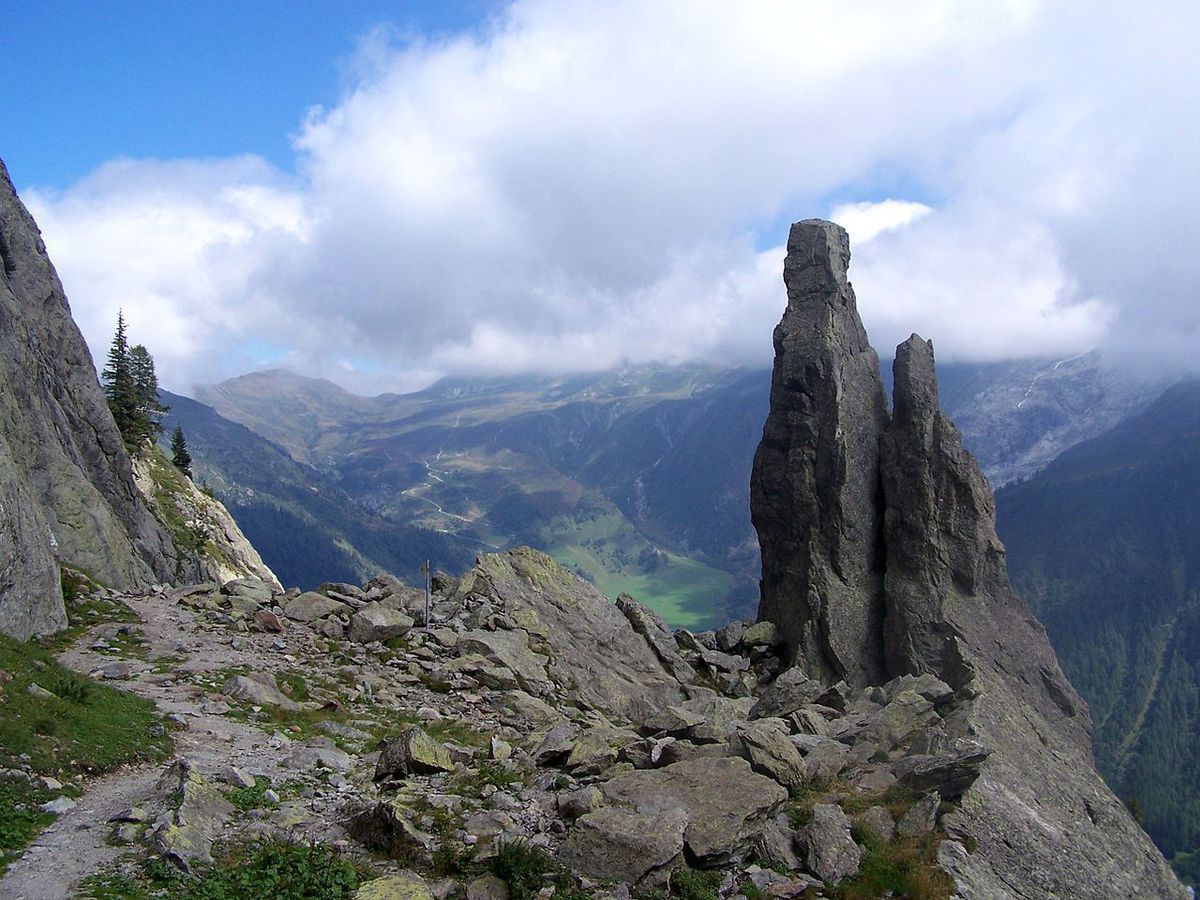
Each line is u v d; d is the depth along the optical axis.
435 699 36.06
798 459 58.00
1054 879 23.69
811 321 60.31
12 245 57.09
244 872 16.58
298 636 40.53
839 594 54.69
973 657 49.12
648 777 22.14
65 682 24.52
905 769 24.36
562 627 49.34
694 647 55.03
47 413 53.38
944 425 55.16
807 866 19.73
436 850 18.31
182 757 23.12
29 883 15.17
